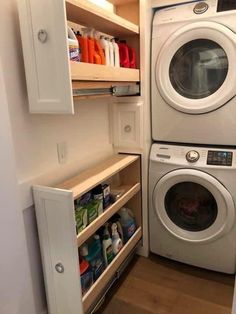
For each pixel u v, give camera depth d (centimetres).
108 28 154
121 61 163
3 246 124
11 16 110
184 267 198
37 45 108
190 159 172
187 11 161
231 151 165
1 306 127
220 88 158
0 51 107
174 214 194
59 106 111
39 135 131
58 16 100
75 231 121
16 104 117
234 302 93
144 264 203
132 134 189
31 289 136
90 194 147
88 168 170
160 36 170
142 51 171
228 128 162
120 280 186
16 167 119
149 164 190
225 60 156
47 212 126
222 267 183
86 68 120
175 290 177
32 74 113
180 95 171
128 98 183
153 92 180
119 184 198
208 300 168
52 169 141
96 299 148
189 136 175
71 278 131
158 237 200
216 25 151
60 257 130
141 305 165
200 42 161
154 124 186
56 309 144
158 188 185
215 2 154
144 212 201
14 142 117
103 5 164
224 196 164
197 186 181
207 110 162
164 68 171
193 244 185
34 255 136
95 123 178
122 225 188
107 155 193
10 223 123
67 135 152
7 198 119
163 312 160
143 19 166
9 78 112
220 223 171
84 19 134
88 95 134
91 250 153
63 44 102
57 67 107
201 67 164
